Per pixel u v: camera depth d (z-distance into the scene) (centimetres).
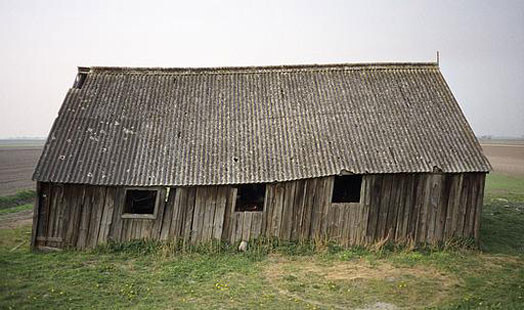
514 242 1788
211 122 1816
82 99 1853
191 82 2017
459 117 1839
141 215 1600
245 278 1334
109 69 2012
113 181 1552
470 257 1559
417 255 1556
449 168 1622
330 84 2005
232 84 2012
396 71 2067
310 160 1648
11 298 1123
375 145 1709
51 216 1589
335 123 1808
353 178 1975
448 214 1655
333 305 1144
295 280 1323
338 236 1638
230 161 1652
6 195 3027
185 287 1252
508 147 12456
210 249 1574
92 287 1230
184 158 1661
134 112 1831
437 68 2069
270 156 1670
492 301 1166
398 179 1641
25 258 1491
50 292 1176
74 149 1644
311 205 1625
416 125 1798
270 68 2078
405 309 1120
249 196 2009
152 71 2044
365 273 1390
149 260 1498
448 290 1249
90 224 1589
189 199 1611
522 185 4059
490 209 2492
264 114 1855
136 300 1152
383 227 1642
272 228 1622
